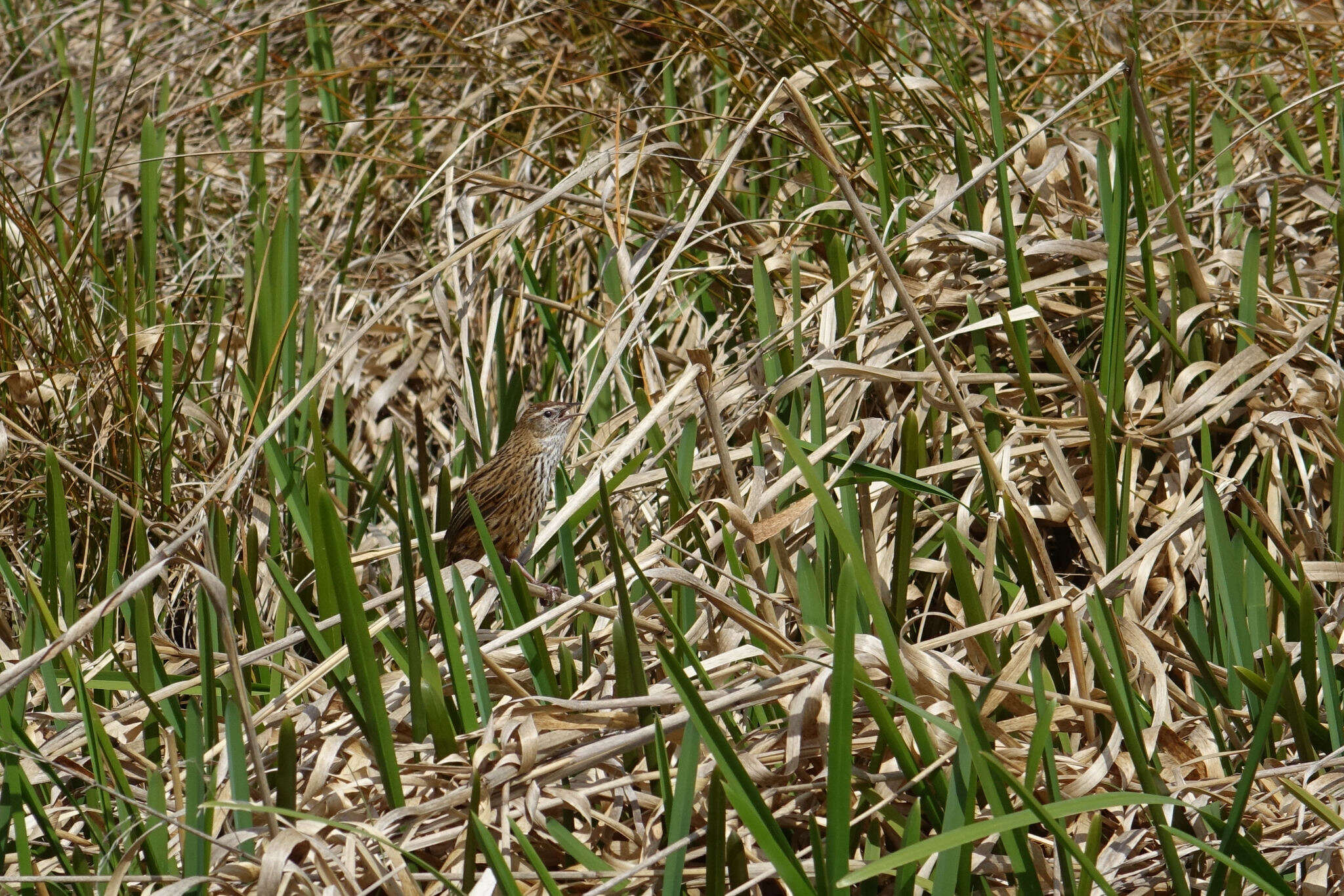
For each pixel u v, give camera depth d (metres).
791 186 5.41
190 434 4.71
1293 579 3.49
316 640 3.41
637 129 5.89
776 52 5.61
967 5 5.75
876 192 4.80
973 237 4.13
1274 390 3.97
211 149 6.79
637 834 2.98
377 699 2.91
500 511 4.36
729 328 4.97
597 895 2.64
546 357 5.56
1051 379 3.90
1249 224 4.67
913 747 3.05
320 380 3.79
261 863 2.77
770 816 2.67
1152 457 4.00
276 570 3.52
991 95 4.27
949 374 3.41
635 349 4.84
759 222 4.59
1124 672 3.07
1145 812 3.00
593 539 4.25
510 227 4.36
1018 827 2.55
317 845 2.71
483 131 4.86
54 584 3.91
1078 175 4.55
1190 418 3.82
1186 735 3.24
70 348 4.73
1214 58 5.72
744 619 3.23
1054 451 3.70
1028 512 3.39
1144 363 4.14
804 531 3.84
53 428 4.67
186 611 4.46
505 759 2.98
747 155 5.90
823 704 3.04
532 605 3.62
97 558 4.39
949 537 3.23
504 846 2.85
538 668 3.39
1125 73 3.90
